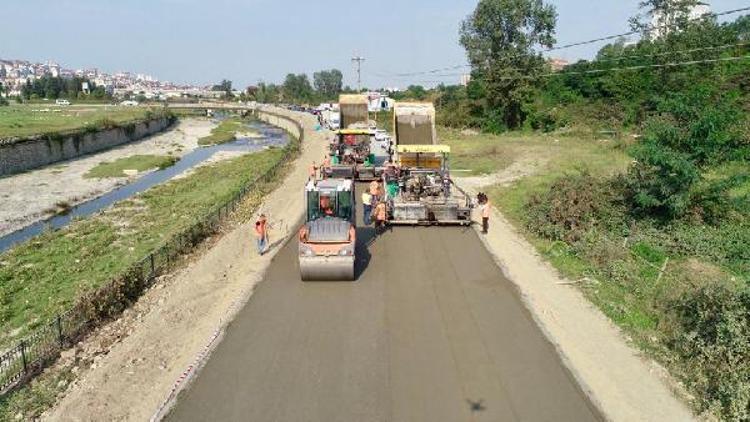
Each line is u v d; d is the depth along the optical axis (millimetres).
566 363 13367
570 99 65188
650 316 15797
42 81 193375
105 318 16797
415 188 25766
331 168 34750
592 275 18859
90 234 29547
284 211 29188
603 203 23719
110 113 102562
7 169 50375
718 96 40062
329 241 17984
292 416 11344
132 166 56281
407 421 11180
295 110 134000
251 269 19969
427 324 15344
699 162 22875
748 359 12289
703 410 11648
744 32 58000
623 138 48531
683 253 20219
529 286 18109
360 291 17609
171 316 16344
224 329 15086
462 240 23094
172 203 37125
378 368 13094
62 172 52344
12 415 11914
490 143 55625
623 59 58062
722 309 13492
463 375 12820
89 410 11836
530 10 68625
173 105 159375
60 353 14828
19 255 26016
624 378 12797
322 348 14031
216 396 12047
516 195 31750
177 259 22203
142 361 13781
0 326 18062
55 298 20297
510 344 14258
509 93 67562
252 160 58938
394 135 32156
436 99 92938
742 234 20906
